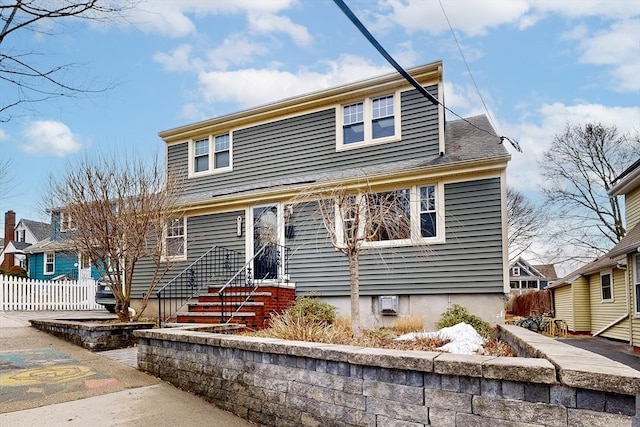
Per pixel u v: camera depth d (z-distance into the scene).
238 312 9.95
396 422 3.54
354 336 6.14
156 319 11.80
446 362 3.27
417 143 11.55
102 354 7.39
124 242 9.54
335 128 12.77
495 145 10.82
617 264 14.25
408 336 7.52
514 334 6.02
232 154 14.65
